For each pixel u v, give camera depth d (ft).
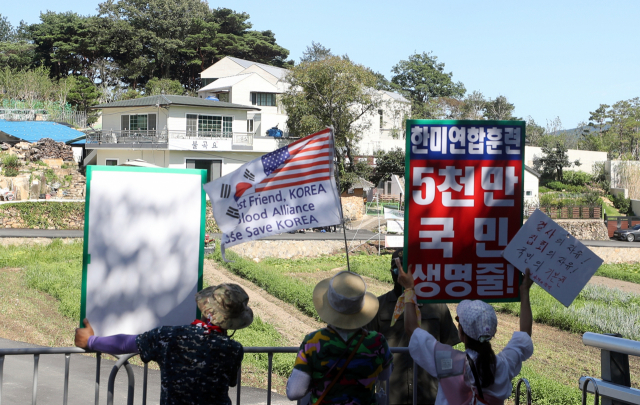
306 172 15.81
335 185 15.87
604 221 177.06
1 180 121.49
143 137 140.46
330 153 15.87
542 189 220.02
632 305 77.36
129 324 14.26
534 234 15.23
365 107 171.32
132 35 282.77
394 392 15.53
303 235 126.82
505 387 10.52
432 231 15.90
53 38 284.00
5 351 13.26
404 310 13.42
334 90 155.33
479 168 15.96
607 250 137.18
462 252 15.98
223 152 148.36
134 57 289.74
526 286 14.67
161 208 14.51
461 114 302.04
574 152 240.53
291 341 50.90
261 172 15.75
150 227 14.42
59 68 288.51
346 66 155.12
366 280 93.09
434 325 15.97
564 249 14.97
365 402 11.05
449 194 15.92
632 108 327.88
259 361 40.24
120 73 283.59
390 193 195.11
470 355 10.48
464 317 10.55
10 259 78.54
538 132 297.12
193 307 14.65
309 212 15.75
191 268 14.70
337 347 10.91
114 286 14.17
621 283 107.55
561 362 48.93
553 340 57.98
